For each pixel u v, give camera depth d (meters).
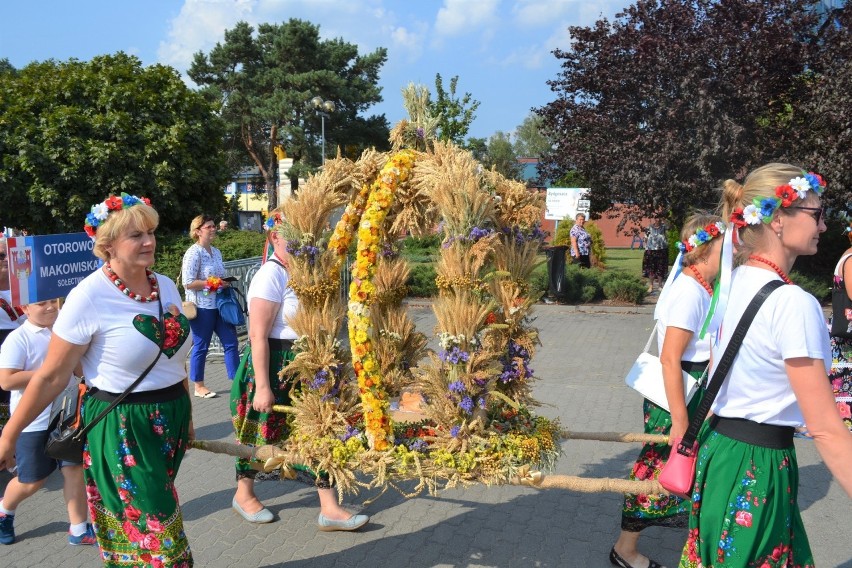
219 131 19.53
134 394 2.78
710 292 2.90
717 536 2.19
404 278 3.92
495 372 3.08
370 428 3.14
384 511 4.32
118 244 2.72
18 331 3.81
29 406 2.67
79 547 3.93
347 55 32.94
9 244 4.08
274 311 3.77
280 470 3.48
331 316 3.60
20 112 16.95
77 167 16.69
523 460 3.04
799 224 2.12
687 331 2.82
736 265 2.28
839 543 3.82
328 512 4.03
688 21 12.39
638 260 27.27
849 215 12.94
